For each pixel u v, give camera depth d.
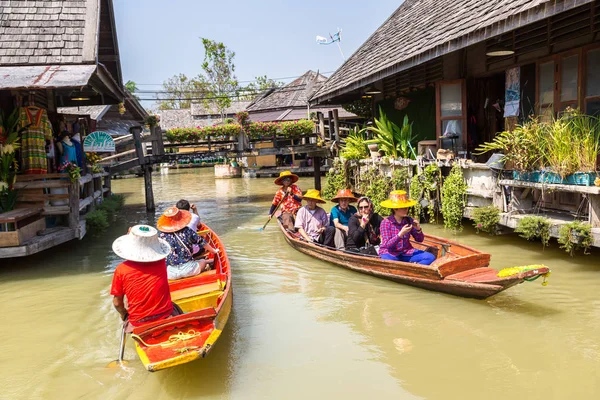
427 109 13.44
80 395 4.43
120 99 13.84
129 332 4.93
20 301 7.02
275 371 4.74
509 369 4.59
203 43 42.47
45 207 9.42
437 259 7.20
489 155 11.81
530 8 6.92
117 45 13.68
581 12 8.08
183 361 4.17
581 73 8.19
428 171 10.02
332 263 8.30
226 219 13.59
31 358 5.20
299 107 31.53
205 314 4.68
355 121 27.27
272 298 6.80
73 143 12.30
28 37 10.02
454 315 5.90
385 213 11.70
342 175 15.72
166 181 28.61
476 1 9.84
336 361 4.89
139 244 4.83
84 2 10.73
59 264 9.02
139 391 4.48
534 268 5.48
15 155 9.89
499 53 9.59
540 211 8.01
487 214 8.20
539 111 9.31
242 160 30.12
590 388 4.22
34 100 10.95
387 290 6.92
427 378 4.51
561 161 6.86
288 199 10.95
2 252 8.01
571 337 5.16
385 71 11.78
